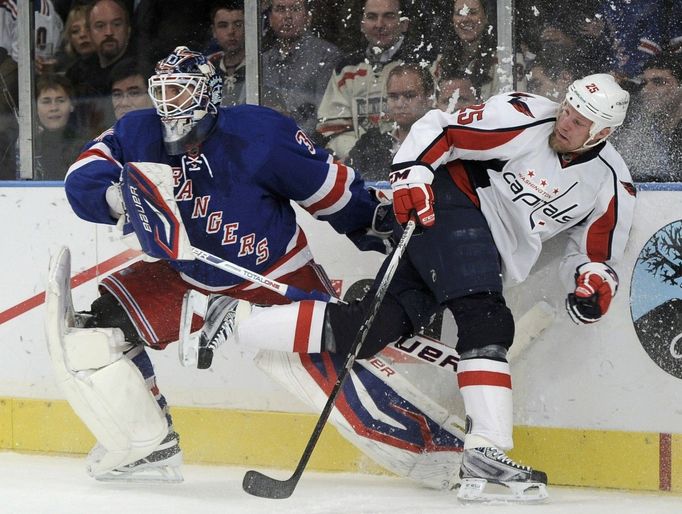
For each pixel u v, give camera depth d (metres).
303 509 8.12
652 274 9.13
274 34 10.50
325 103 10.42
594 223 8.81
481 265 8.38
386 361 9.83
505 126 8.31
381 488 9.09
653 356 9.15
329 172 8.76
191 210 8.59
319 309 8.49
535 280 9.45
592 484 9.27
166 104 8.25
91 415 8.67
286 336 8.49
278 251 8.83
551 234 8.84
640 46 9.41
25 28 11.16
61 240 10.81
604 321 9.26
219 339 8.73
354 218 9.06
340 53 10.33
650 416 9.16
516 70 9.78
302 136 8.73
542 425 9.46
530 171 8.42
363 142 10.35
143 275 8.95
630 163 9.52
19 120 11.30
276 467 10.13
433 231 8.49
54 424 10.81
